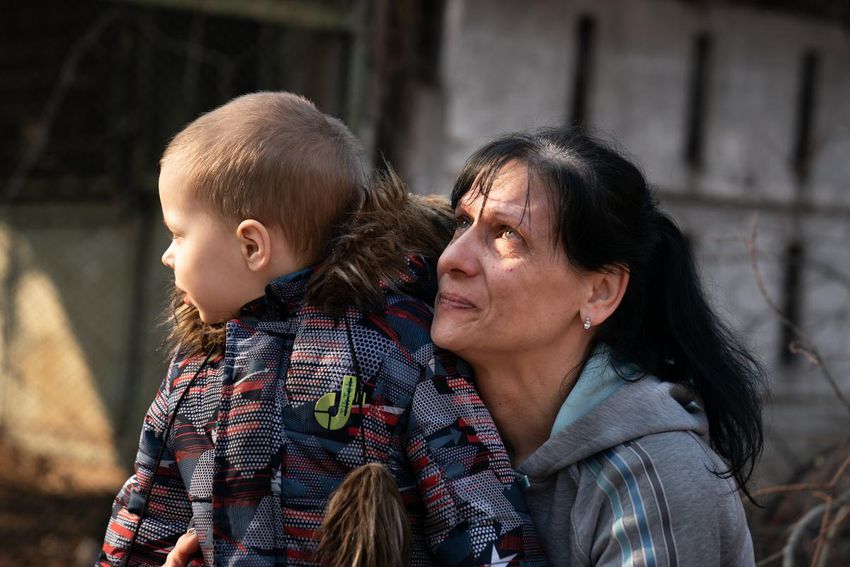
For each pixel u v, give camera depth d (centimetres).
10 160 751
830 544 268
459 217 160
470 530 145
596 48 863
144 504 163
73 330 743
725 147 956
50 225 753
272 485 147
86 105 721
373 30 520
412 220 168
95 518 568
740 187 960
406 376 153
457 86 749
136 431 708
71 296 745
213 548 147
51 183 742
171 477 161
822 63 1021
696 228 936
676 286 164
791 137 1000
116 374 723
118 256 728
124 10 664
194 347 165
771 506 318
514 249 151
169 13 664
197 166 157
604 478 150
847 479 288
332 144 161
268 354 152
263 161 155
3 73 745
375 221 160
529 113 802
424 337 157
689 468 148
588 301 156
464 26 754
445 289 155
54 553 514
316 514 146
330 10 505
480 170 155
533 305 151
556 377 159
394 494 137
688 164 930
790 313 967
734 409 166
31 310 762
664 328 165
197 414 157
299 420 149
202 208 158
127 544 163
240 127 158
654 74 902
